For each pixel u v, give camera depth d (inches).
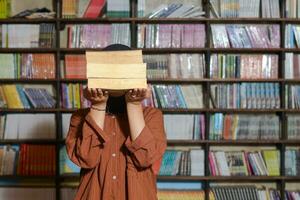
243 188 116.9
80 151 51.9
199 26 114.6
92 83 50.9
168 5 116.0
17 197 116.0
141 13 114.8
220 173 115.5
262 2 115.3
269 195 116.6
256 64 115.3
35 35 114.7
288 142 114.5
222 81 114.5
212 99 115.9
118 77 51.3
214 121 115.4
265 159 116.0
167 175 114.4
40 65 114.6
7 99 114.9
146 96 52.4
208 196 114.8
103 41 113.9
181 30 114.3
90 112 53.3
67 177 114.8
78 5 116.3
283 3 114.7
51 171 113.8
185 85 118.7
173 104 115.0
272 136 115.7
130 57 51.9
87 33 114.0
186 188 120.0
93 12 114.7
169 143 116.3
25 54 114.6
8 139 114.6
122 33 113.8
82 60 114.9
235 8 114.8
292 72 115.7
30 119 115.3
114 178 52.9
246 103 114.8
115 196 52.5
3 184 118.6
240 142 114.3
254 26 116.4
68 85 114.8
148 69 114.7
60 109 113.5
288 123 115.5
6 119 115.3
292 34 115.6
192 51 114.9
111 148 53.9
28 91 115.3
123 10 114.4
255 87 115.1
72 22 116.3
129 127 53.0
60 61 116.0
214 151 117.8
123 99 56.5
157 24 115.0
